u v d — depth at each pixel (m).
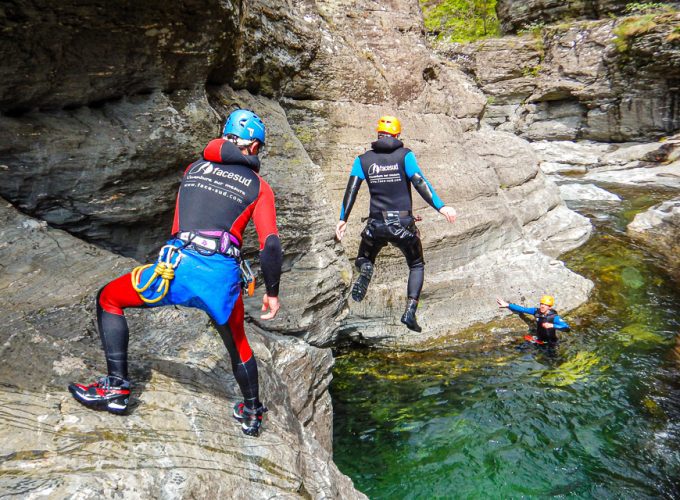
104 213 3.37
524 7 18.91
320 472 2.91
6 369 2.25
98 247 3.33
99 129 3.29
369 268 4.39
